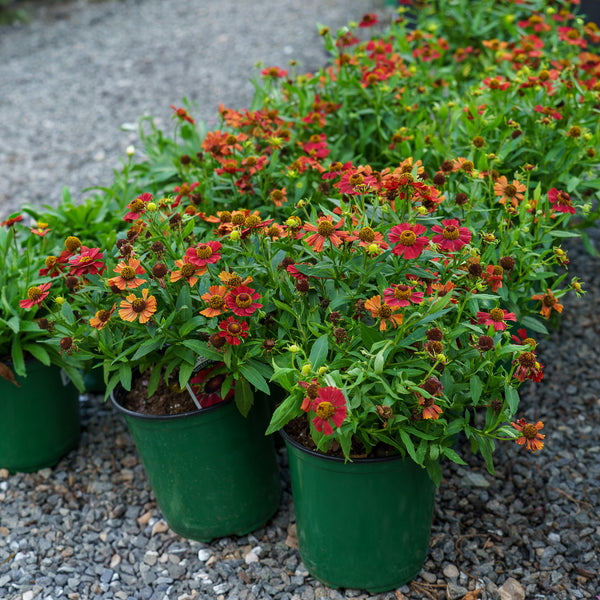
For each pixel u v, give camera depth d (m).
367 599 2.25
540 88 3.01
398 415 1.83
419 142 2.77
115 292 2.04
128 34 8.17
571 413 3.00
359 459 1.93
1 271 2.67
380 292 1.90
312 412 1.86
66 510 2.70
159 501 2.47
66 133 5.84
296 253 2.11
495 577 2.32
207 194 2.70
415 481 2.06
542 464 2.76
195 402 2.26
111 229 2.96
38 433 2.81
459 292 2.06
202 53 7.30
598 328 3.45
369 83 3.06
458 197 2.30
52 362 2.71
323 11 8.14
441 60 3.63
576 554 2.39
